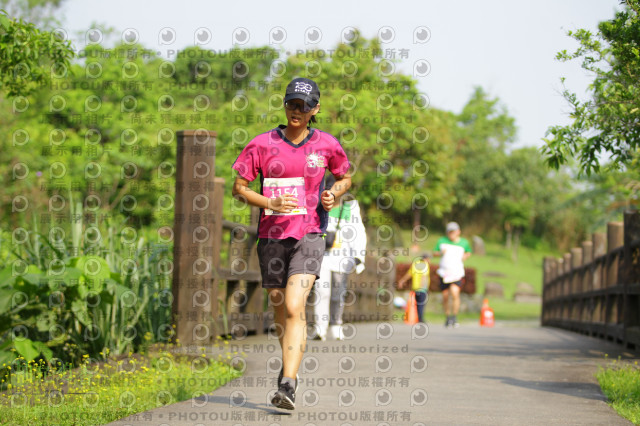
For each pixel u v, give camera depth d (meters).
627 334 18.36
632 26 12.11
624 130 13.72
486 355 15.99
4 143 29.95
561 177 118.44
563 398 10.39
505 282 89.12
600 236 24.67
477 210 123.00
